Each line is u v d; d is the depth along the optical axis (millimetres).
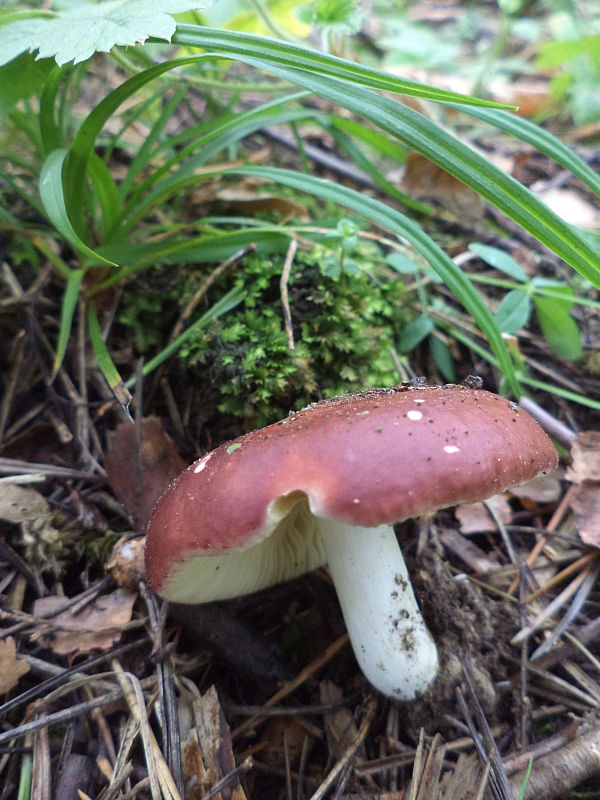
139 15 121
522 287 173
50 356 168
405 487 90
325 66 116
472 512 159
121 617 129
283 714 128
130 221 161
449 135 121
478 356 187
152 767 109
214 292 171
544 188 247
